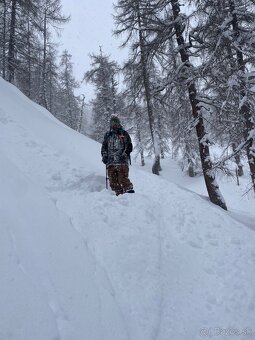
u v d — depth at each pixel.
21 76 24.38
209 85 10.59
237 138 10.66
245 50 10.31
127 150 6.90
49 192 5.67
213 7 10.23
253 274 4.89
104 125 30.02
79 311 3.39
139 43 15.79
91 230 4.86
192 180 28.33
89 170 7.21
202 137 11.66
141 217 5.67
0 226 3.94
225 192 24.84
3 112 9.07
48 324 3.05
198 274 4.76
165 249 5.11
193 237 5.68
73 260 4.07
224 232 5.96
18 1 21.62
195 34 11.19
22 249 3.81
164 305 3.98
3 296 3.10
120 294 3.89
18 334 2.83
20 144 7.12
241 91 9.77
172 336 3.59
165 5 11.91
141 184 8.42
